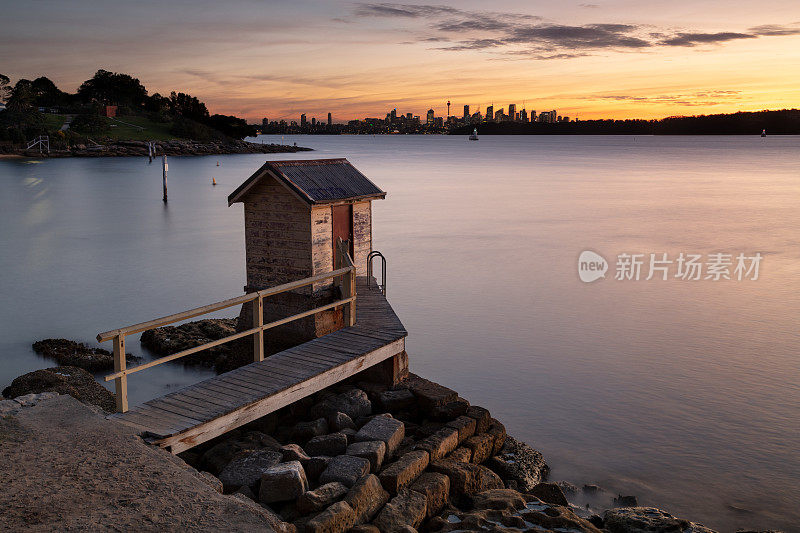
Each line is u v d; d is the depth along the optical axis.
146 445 7.77
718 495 11.87
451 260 36.22
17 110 183.38
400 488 9.05
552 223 51.16
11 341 20.94
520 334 22.50
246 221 15.52
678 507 11.45
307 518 7.77
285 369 10.98
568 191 80.12
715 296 28.02
